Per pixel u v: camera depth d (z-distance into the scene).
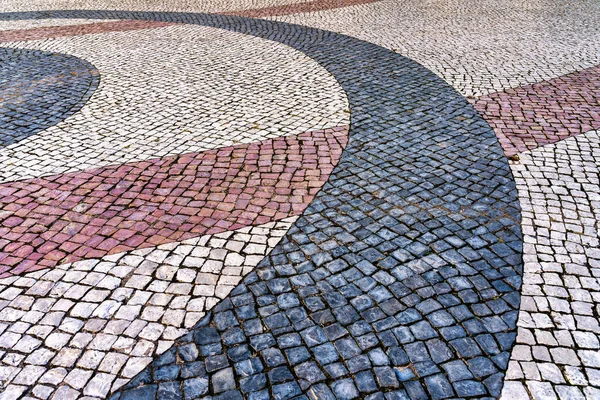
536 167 4.89
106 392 2.82
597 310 3.27
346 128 5.79
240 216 4.26
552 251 3.78
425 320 3.22
